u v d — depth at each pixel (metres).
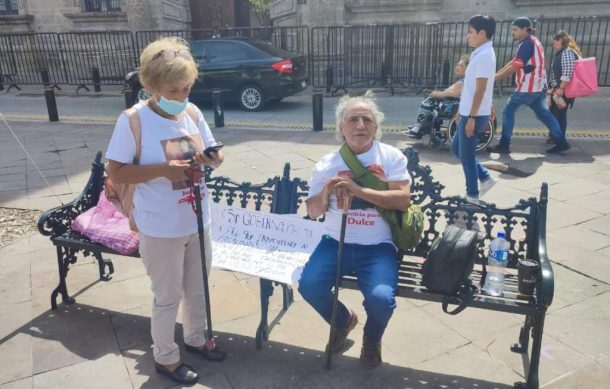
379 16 14.15
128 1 15.70
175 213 2.51
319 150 7.52
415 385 2.65
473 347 2.96
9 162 7.34
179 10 18.00
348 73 14.52
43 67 16.23
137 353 2.95
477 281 2.86
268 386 2.66
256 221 3.27
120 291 3.63
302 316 3.30
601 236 4.36
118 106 12.61
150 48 2.36
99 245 3.27
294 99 12.88
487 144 7.11
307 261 2.92
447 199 3.14
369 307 2.56
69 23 16.48
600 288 3.55
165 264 2.55
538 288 2.55
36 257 4.18
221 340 3.04
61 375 2.76
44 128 9.84
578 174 6.08
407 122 9.64
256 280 3.76
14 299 3.54
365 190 2.67
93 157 7.54
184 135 2.53
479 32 4.53
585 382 2.65
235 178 6.23
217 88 11.30
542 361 2.82
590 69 6.79
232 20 19.25
